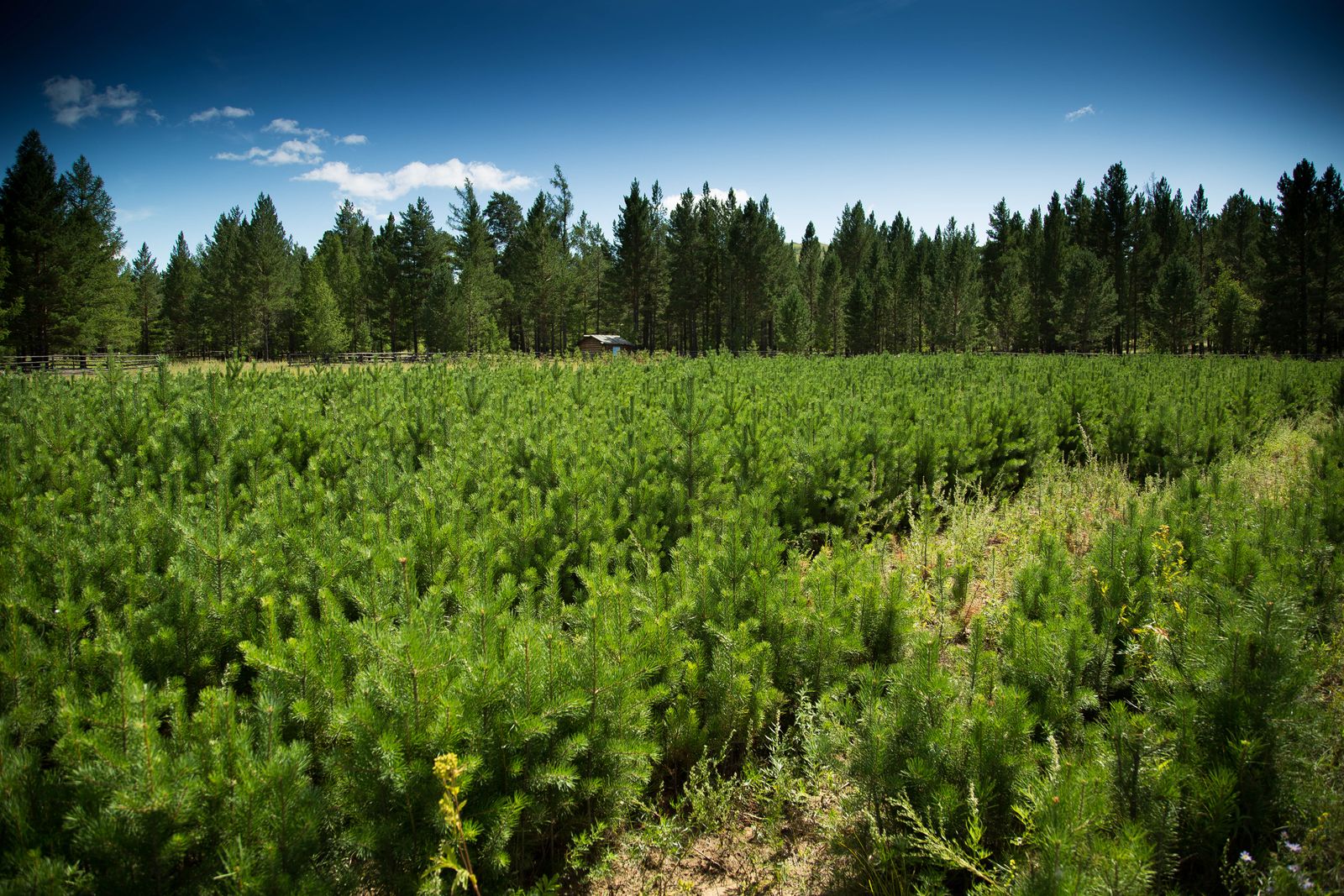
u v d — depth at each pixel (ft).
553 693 9.32
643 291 202.90
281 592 12.00
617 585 11.94
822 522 22.79
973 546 20.45
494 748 8.68
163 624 10.36
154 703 7.63
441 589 12.15
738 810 10.81
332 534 13.78
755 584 12.93
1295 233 156.97
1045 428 32.76
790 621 12.66
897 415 31.65
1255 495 23.32
